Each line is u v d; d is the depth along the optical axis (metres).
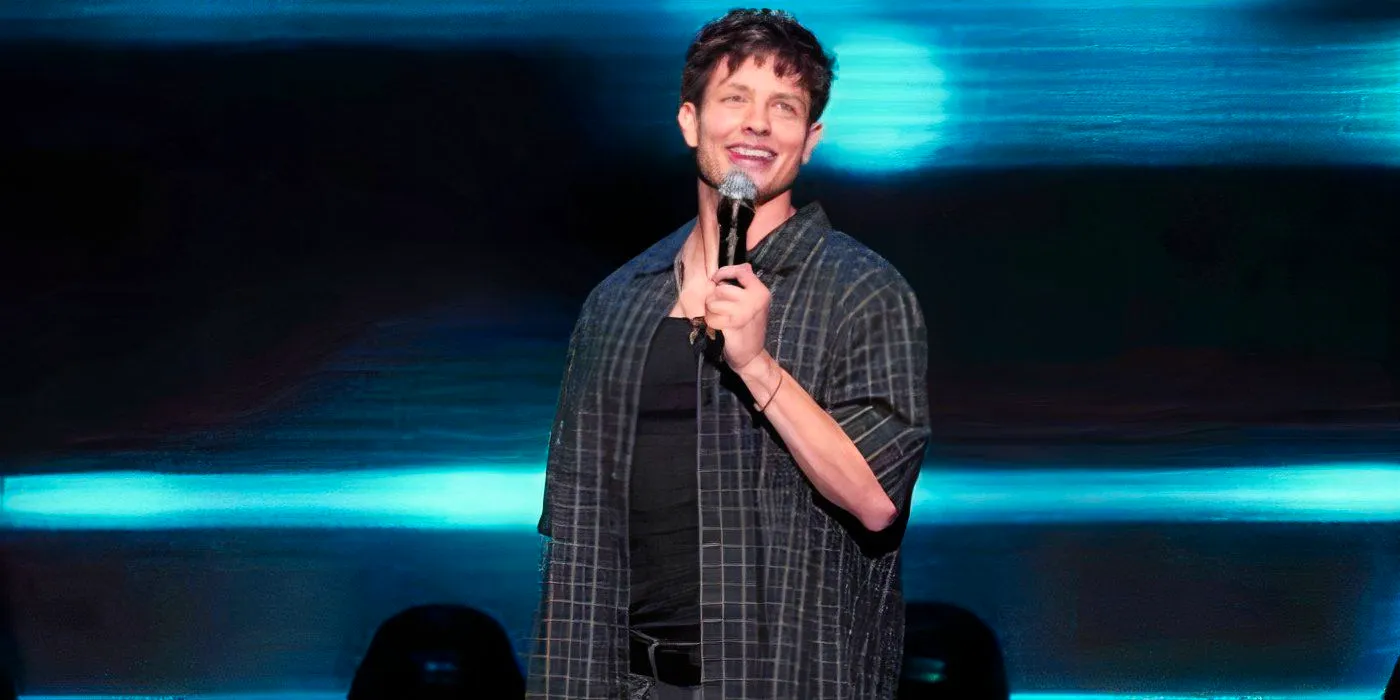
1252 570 10.78
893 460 5.05
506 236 12.33
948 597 10.65
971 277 12.26
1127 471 11.63
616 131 12.34
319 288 12.29
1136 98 12.14
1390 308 11.96
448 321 12.22
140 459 11.81
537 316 12.22
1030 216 12.25
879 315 5.19
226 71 12.45
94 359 12.09
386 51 12.39
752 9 5.47
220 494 11.63
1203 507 11.28
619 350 5.39
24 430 11.91
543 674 5.49
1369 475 11.56
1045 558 10.88
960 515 11.27
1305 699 10.09
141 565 11.05
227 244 12.36
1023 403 12.00
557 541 5.45
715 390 5.20
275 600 10.76
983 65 12.22
